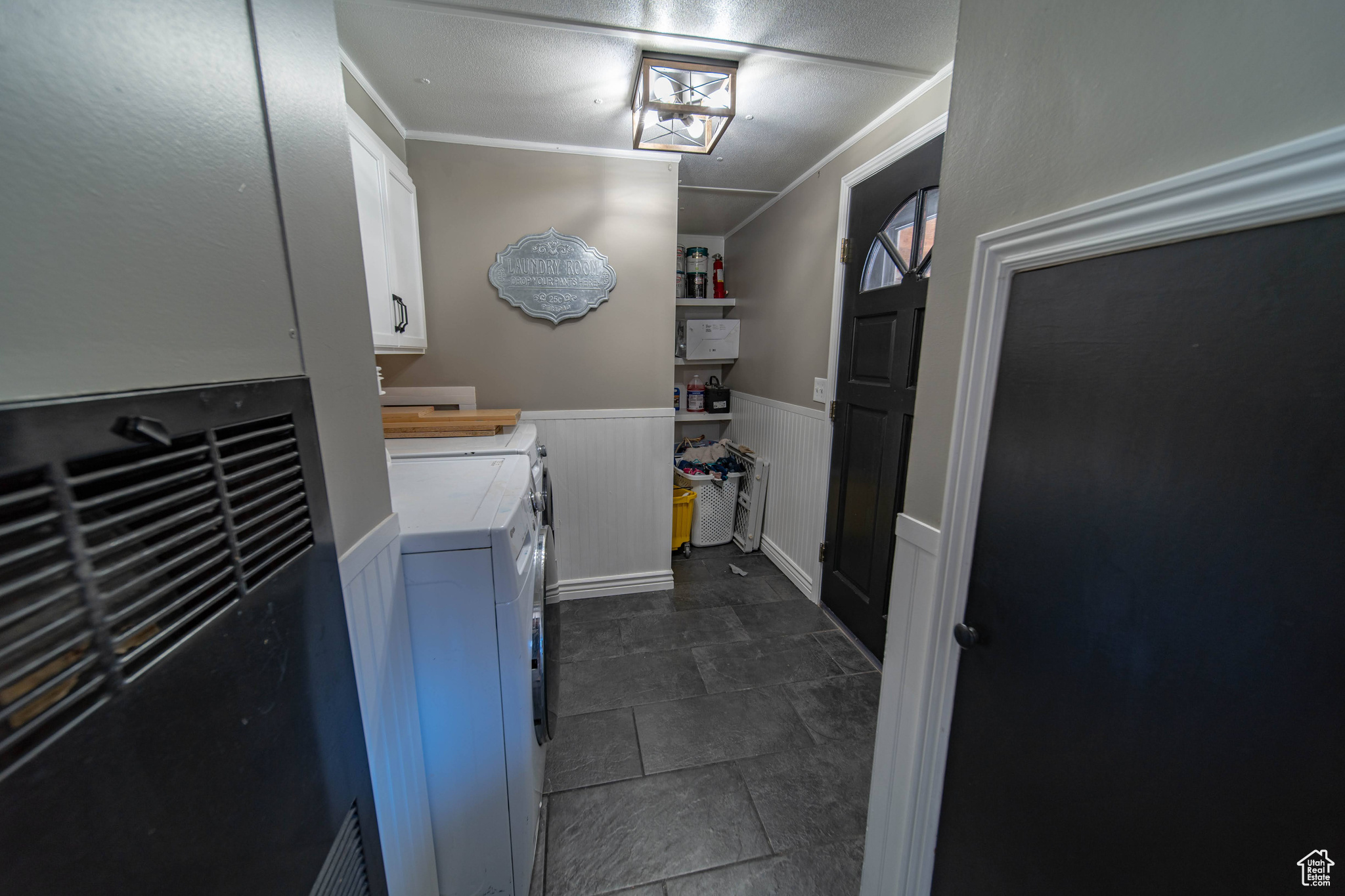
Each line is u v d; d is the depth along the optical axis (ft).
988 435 2.48
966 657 2.69
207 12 1.52
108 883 1.11
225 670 1.48
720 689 6.04
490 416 6.23
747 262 10.47
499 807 3.38
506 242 6.98
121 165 1.24
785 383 8.92
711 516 10.35
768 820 4.34
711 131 5.57
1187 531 1.70
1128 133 1.80
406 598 2.97
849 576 7.25
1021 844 2.40
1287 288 1.41
